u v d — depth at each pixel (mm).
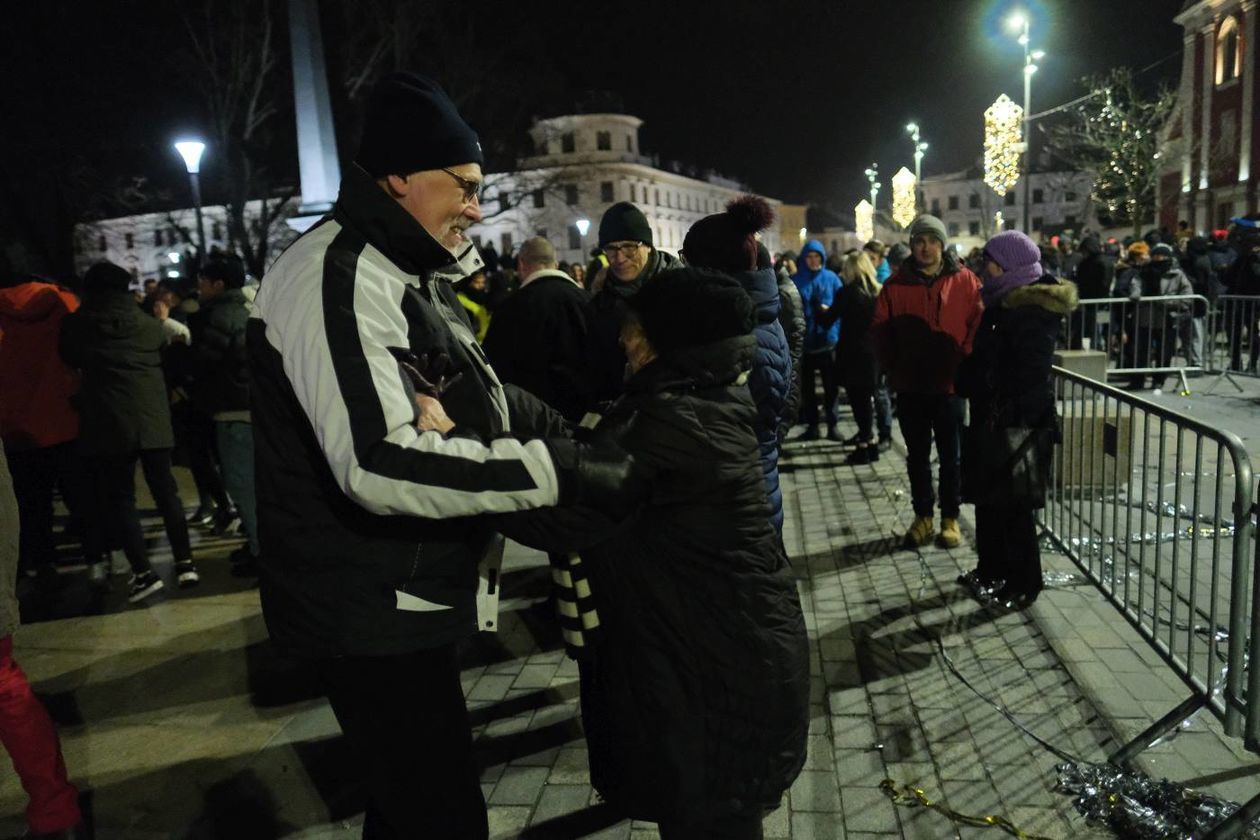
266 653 4500
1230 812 2777
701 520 1962
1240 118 36969
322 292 1720
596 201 68188
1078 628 4188
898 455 8125
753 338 2057
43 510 5586
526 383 4219
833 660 4004
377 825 2107
